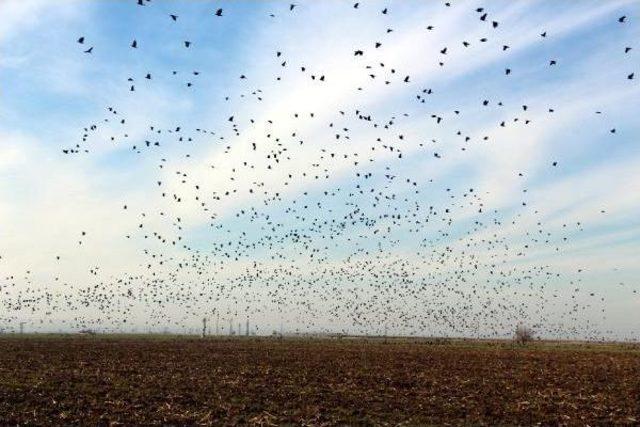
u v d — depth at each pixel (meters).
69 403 22.25
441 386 28.88
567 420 20.73
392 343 89.94
